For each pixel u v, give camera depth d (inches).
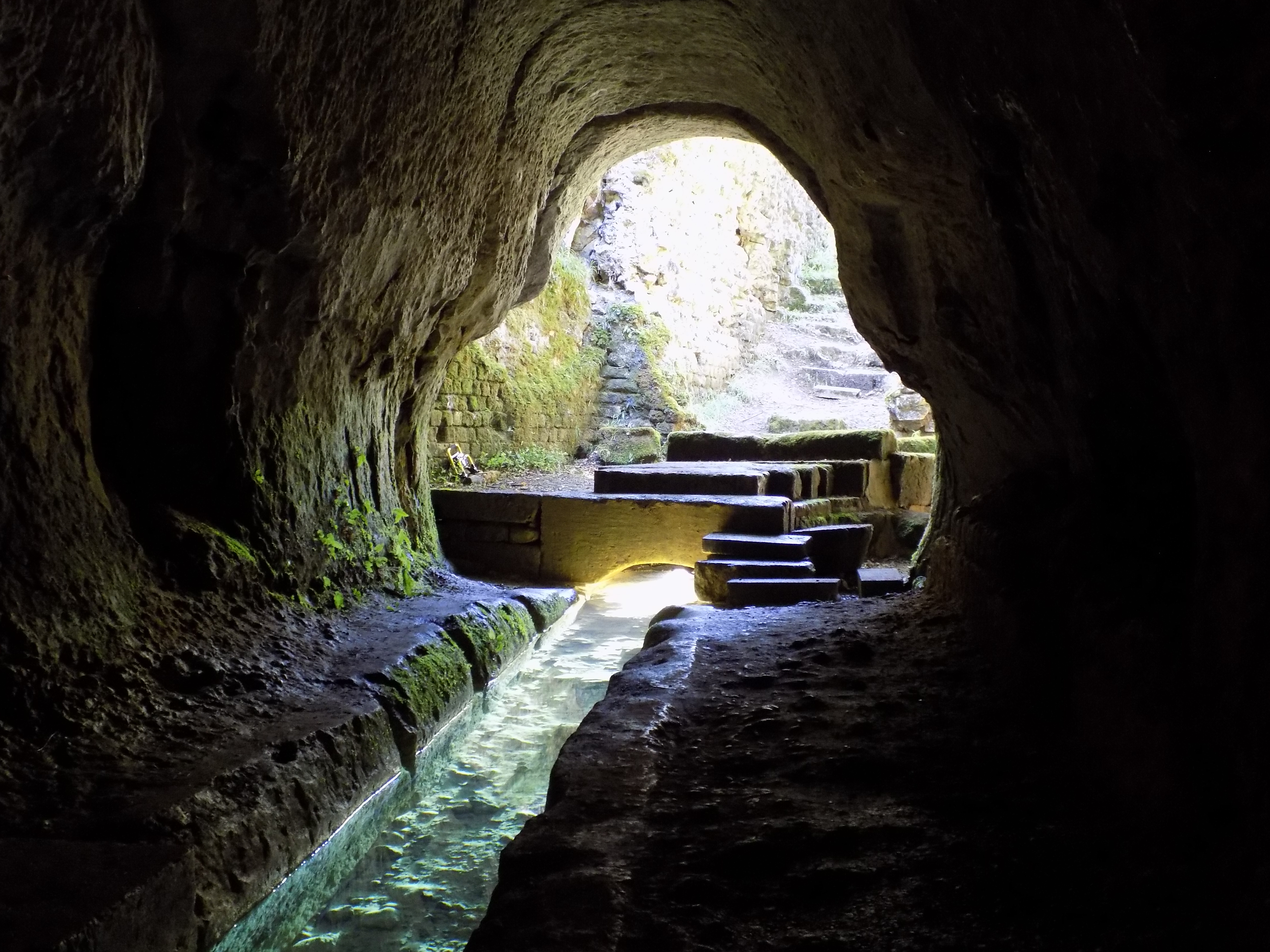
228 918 95.6
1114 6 51.1
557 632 241.6
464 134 185.6
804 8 130.3
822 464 327.6
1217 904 56.4
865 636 148.4
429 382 248.7
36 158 101.9
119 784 102.0
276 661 145.6
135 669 122.8
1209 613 61.6
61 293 124.6
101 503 133.6
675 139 285.1
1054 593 102.3
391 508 226.5
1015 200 95.0
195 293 144.2
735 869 71.0
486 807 145.3
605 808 82.5
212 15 112.0
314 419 187.3
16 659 108.1
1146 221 62.4
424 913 115.3
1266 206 47.0
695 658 139.0
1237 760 56.5
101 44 99.4
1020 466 152.3
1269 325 50.1
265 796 110.3
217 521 158.6
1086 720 87.5
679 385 533.6
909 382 195.5
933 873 68.5
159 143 124.4
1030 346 112.3
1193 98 48.5
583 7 186.4
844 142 146.6
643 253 541.3
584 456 490.3
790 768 91.8
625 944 60.6
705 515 263.1
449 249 204.8
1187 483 86.4
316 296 166.1
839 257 188.9
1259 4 42.6
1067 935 58.7
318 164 143.6
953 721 102.4
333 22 129.3
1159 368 76.8
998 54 76.8
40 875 80.0
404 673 156.9
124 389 144.3
